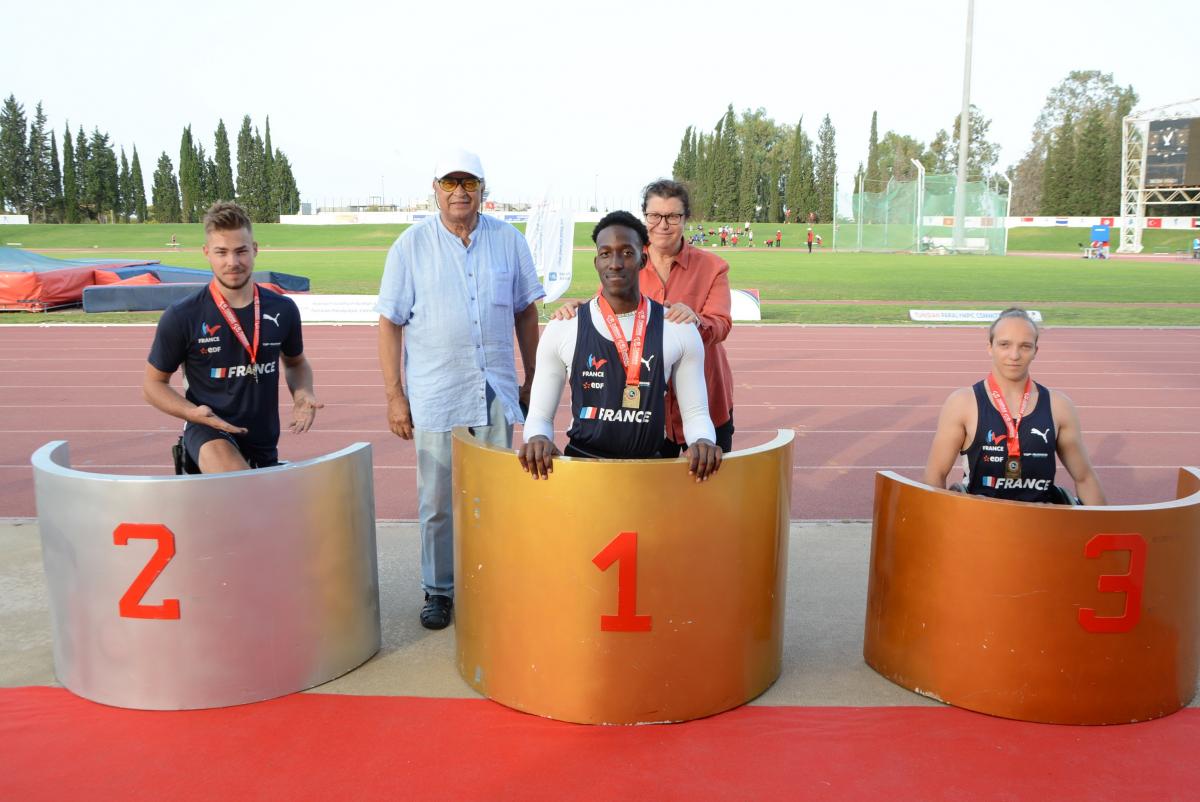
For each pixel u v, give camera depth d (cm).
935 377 1215
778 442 335
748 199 9575
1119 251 5950
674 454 392
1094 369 1291
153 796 266
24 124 9625
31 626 396
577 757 290
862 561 489
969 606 319
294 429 396
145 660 318
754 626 327
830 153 10219
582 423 333
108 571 315
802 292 2639
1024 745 300
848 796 268
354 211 10131
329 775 278
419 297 395
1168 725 316
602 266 315
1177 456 773
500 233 413
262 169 9981
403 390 409
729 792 269
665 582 305
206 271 2345
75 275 2106
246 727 309
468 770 281
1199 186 5678
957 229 5103
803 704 330
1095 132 8219
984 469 371
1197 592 324
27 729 308
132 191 10306
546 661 312
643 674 310
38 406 980
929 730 310
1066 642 310
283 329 391
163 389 367
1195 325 1862
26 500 611
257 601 324
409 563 484
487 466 316
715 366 409
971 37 4834
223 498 313
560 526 303
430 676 352
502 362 408
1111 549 305
